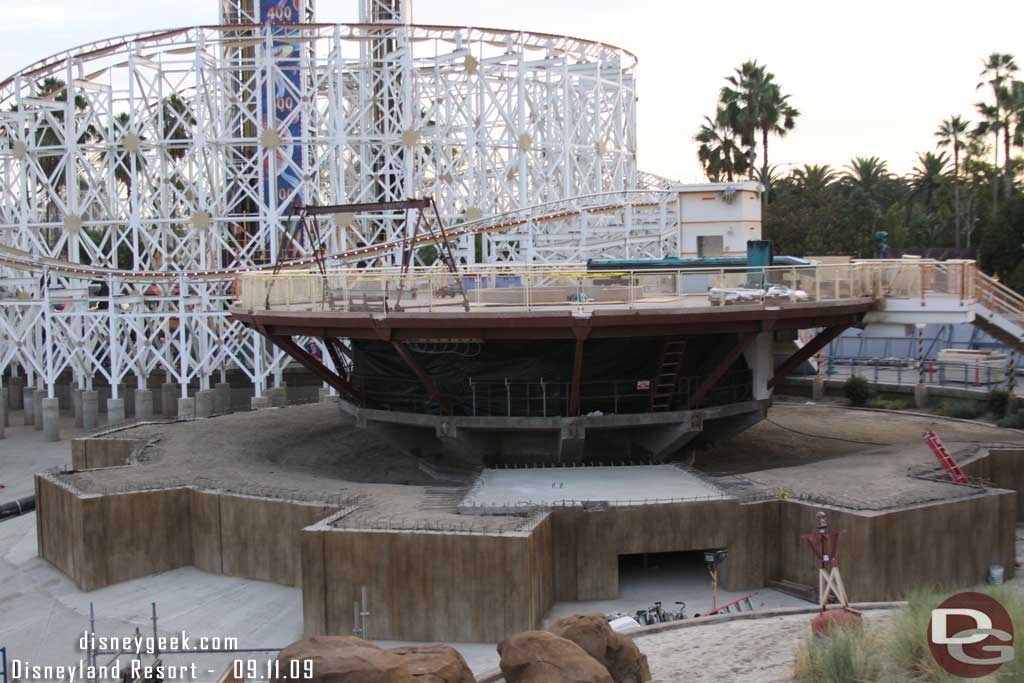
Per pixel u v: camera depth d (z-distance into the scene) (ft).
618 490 113.39
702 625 84.02
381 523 100.32
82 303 259.60
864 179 467.93
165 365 241.96
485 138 256.52
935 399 192.85
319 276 133.59
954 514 106.42
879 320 139.33
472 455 134.31
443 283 148.46
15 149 258.16
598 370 131.75
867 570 101.30
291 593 111.14
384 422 142.72
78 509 115.55
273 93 238.89
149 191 254.47
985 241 300.61
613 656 64.28
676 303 129.18
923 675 62.23
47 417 233.35
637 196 258.57
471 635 95.76
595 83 277.44
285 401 246.68
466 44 250.16
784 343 225.35
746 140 351.05
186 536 121.29
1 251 238.89
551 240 254.68
